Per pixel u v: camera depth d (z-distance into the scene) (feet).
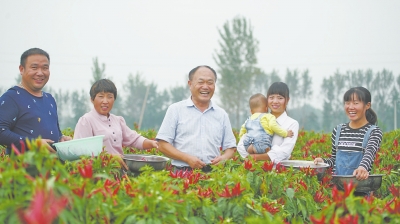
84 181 10.77
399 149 26.45
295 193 15.65
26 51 16.26
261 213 13.14
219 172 15.28
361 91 18.52
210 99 19.03
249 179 15.43
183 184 13.47
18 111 15.67
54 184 9.77
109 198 11.21
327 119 188.55
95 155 14.46
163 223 10.87
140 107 203.92
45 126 16.17
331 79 187.83
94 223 11.06
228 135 19.31
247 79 159.02
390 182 21.50
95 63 154.61
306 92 196.24
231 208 12.73
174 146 18.72
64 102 190.29
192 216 12.18
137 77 203.62
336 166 19.06
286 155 19.67
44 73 16.24
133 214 10.94
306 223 15.49
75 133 17.12
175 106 18.62
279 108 20.66
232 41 158.61
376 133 18.24
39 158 10.23
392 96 175.63
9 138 15.05
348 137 18.80
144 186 11.64
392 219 11.41
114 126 17.83
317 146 29.58
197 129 18.40
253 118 21.17
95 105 17.44
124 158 16.24
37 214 7.00
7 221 9.96
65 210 9.78
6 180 9.91
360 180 16.89
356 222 9.86
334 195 11.53
